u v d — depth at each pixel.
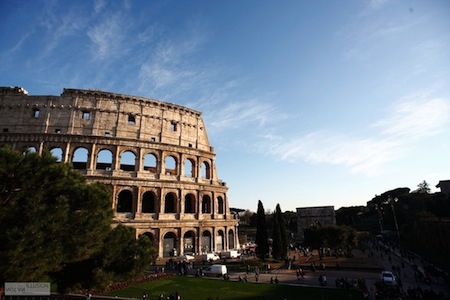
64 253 23.38
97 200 26.59
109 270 30.53
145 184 77.31
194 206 87.94
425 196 148.00
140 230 73.88
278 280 58.12
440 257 76.50
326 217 139.38
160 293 46.50
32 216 20.94
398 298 41.19
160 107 88.06
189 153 89.81
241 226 194.75
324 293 47.34
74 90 77.94
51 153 25.23
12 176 21.72
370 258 84.69
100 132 77.88
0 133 70.38
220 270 61.00
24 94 76.00
